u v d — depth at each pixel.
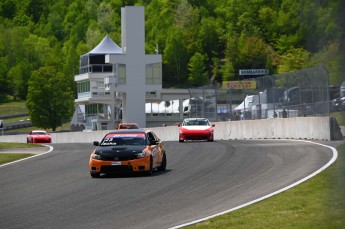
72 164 73.56
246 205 35.09
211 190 43.31
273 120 107.19
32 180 57.94
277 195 37.88
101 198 43.06
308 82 93.81
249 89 122.88
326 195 18.36
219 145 92.44
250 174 51.12
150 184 49.47
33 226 33.28
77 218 35.16
